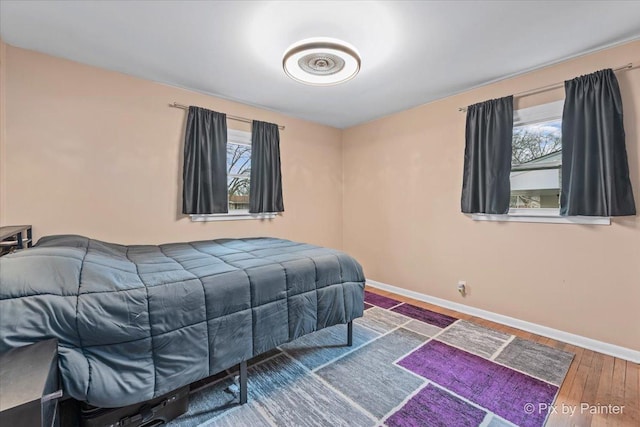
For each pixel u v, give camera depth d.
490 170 2.62
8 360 0.85
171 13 1.72
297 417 1.43
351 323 2.18
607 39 1.98
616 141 2.00
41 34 1.95
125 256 1.91
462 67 2.37
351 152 4.18
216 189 2.99
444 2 1.61
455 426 1.38
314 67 2.03
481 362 1.95
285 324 1.74
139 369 1.17
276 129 3.51
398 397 1.58
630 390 1.65
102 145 2.42
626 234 2.02
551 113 2.34
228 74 2.52
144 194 2.63
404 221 3.48
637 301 1.97
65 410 1.15
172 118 2.79
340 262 2.13
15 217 2.08
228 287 1.51
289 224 3.73
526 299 2.48
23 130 2.11
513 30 1.87
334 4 1.62
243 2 1.62
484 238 2.76
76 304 1.06
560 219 2.30
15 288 0.97
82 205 2.34
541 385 1.70
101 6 1.66
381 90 2.86
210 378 1.76
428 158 3.22
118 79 2.49
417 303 3.18
